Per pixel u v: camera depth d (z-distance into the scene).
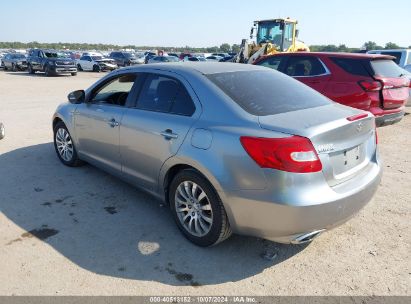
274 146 2.72
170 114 3.54
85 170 5.32
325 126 2.84
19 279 2.93
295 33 18.11
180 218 3.53
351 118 3.07
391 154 6.44
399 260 3.23
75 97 4.91
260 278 2.99
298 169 2.70
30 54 27.02
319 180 2.78
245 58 16.62
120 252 3.31
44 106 11.40
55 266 3.10
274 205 2.76
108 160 4.48
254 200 2.85
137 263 3.16
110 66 32.31
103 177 5.05
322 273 3.06
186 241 3.50
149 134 3.66
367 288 2.88
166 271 3.06
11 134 7.52
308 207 2.71
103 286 2.87
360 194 3.03
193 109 3.36
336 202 2.81
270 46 15.26
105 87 4.61
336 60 6.96
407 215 4.05
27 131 7.80
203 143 3.12
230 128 3.01
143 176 3.93
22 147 6.54
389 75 6.68
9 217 3.91
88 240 3.49
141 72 4.09
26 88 16.89
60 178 5.01
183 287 2.88
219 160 2.99
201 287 2.88
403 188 4.84
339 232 3.69
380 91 6.49
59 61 25.09
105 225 3.78
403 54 12.06
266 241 3.52
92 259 3.20
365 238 3.58
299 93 3.62
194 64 3.89
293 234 2.83
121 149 4.14
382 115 6.60
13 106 11.34
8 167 5.44
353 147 3.10
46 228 3.70
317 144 2.76
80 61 33.34
